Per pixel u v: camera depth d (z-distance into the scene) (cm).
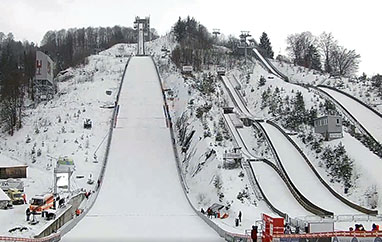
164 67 12494
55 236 3562
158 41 18338
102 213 5053
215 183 5734
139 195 5856
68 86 10838
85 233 3962
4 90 9488
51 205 4622
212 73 11469
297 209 5306
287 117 8262
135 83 11094
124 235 3875
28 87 10762
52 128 8262
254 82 10612
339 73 14388
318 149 6725
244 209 5153
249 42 14125
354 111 8581
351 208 5328
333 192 5709
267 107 9075
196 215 4978
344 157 6216
